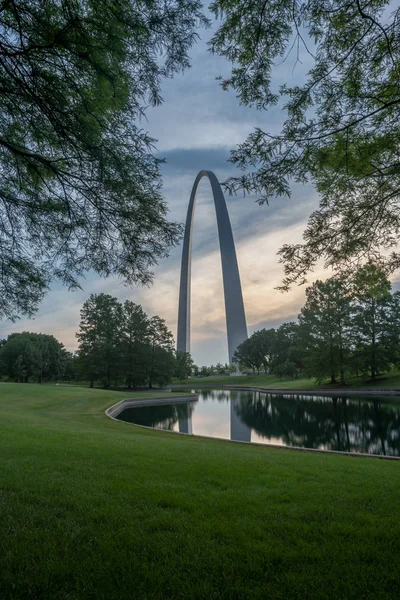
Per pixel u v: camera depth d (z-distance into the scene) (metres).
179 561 3.44
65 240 5.71
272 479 6.41
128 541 3.84
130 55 4.14
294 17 3.89
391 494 5.45
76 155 4.75
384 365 44.72
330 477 6.66
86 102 4.44
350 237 5.60
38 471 6.65
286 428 20.47
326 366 46.41
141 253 5.44
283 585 3.06
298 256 5.87
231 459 8.31
